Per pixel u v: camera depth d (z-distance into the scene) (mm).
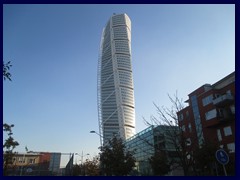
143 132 53094
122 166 33500
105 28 177750
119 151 35375
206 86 43969
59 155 53500
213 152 29594
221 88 38969
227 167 31047
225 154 12367
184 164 20031
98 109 140125
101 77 151500
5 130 30938
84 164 56062
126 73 147125
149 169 45250
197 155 28906
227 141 35406
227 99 35188
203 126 39812
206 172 30984
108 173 34156
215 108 37812
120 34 163125
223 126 36656
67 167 46688
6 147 30906
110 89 140750
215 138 37281
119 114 130375
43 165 49375
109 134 124688
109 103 136250
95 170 49938
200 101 41656
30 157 78562
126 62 151750
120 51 154375
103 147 36375
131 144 59812
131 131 129375
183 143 20859
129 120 131375
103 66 155250
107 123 129250
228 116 35625
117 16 174500
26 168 45906
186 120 43344
